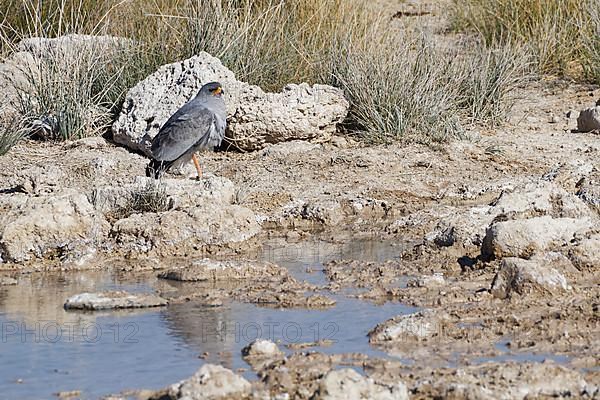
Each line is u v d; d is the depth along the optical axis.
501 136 26.45
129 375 12.41
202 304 15.19
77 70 26.11
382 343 13.31
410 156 24.39
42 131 25.44
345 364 12.49
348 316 14.48
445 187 22.58
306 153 24.48
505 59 28.44
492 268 16.45
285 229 20.14
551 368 11.88
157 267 17.41
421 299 15.05
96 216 18.47
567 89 30.88
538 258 15.98
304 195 21.80
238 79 26.83
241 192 21.08
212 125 21.97
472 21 34.34
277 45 28.11
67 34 27.58
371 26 29.78
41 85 26.00
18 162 23.42
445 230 17.94
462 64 28.64
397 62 26.94
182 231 18.27
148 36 27.89
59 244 17.95
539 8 33.12
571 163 23.56
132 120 24.80
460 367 12.34
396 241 19.06
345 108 25.70
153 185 19.98
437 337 13.45
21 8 30.23
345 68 27.22
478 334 13.49
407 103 25.97
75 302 15.10
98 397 11.75
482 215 18.33
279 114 24.84
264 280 16.34
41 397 11.80
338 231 19.92
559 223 16.89
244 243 18.48
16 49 28.48
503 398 11.34
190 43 27.20
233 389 11.18
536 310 14.36
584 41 31.61
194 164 23.66
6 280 16.55
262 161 24.14
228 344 13.41
